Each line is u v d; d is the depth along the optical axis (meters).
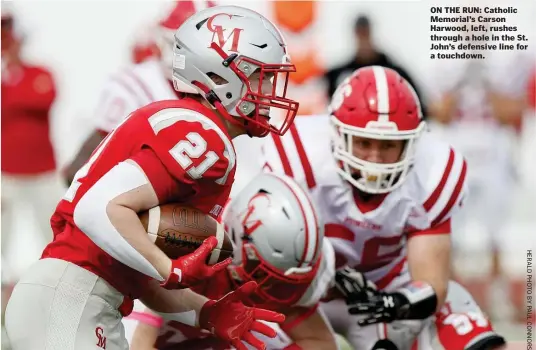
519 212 21.84
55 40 22.55
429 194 11.85
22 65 21.14
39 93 21.12
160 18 14.55
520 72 21.64
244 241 10.03
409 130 11.27
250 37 8.87
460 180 12.02
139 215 8.35
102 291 8.68
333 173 11.76
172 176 8.32
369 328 12.55
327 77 21.92
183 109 8.56
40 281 8.60
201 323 9.49
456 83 21.69
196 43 8.88
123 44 22.47
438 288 11.73
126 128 8.56
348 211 11.88
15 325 8.55
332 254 10.87
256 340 9.34
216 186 8.66
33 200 21.56
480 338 11.89
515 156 21.69
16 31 21.30
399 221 11.90
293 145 11.84
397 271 12.66
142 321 10.44
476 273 20.81
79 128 22.56
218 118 8.92
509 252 21.44
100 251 8.61
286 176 10.45
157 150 8.29
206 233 8.60
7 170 21.30
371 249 12.22
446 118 21.72
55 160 21.73
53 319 8.48
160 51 14.33
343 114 11.38
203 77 8.88
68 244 8.70
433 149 12.17
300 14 21.91
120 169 8.21
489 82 21.64
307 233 9.97
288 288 10.17
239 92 8.90
